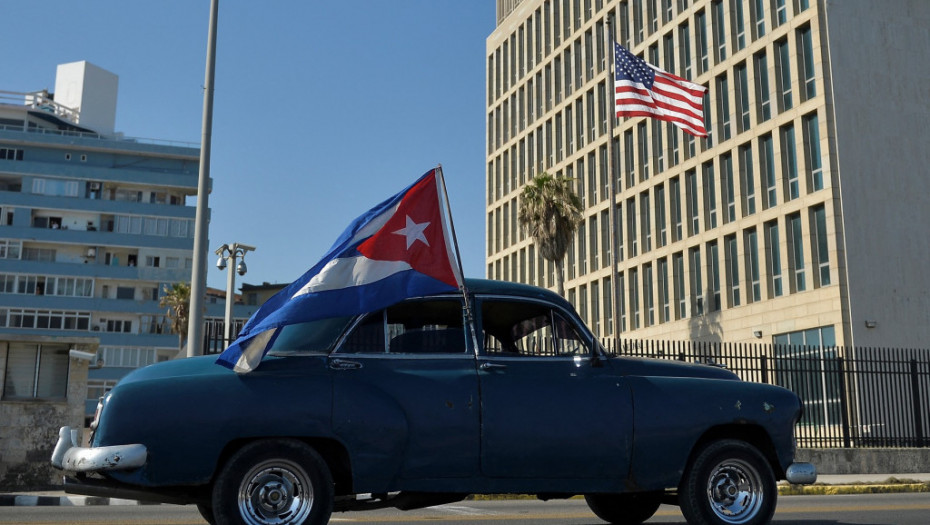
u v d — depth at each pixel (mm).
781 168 34062
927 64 33438
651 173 42844
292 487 6070
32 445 17312
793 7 34219
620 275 45281
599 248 46969
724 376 7367
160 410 5930
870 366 21250
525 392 6617
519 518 9117
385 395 6336
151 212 71500
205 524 8414
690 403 6914
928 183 32406
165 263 71312
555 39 53750
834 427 23750
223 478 5914
